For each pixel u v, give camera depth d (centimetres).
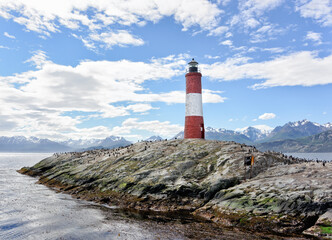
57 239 2558
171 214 3497
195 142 6078
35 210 3722
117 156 6431
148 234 2680
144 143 7325
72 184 5619
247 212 3002
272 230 2689
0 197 4684
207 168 4519
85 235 2664
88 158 7456
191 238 2542
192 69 7262
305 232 2559
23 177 8225
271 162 4491
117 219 3256
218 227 2902
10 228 2891
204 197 3769
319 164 3988
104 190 4744
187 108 7144
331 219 2530
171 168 4631
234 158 4534
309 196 2858
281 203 2906
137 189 4303
